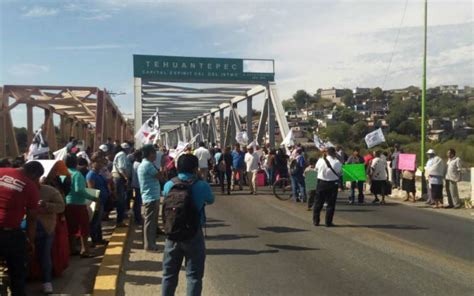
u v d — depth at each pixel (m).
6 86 26.34
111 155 15.40
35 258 7.04
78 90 27.98
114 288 6.75
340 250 9.31
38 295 6.61
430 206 16.20
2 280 6.14
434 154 16.17
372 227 11.96
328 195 12.00
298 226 12.09
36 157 10.81
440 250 9.29
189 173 5.64
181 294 6.64
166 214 5.53
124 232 10.65
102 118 27.47
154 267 8.08
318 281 7.23
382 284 7.05
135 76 31.80
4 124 25.67
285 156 21.70
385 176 17.23
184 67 32.41
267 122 35.03
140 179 9.20
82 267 8.14
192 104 45.00
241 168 21.72
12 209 5.49
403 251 9.20
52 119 31.86
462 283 7.08
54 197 6.70
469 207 15.87
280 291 6.77
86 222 8.73
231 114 42.19
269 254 9.00
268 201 17.45
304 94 145.88
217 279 7.39
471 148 35.81
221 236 10.77
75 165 8.68
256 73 33.19
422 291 6.71
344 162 20.06
